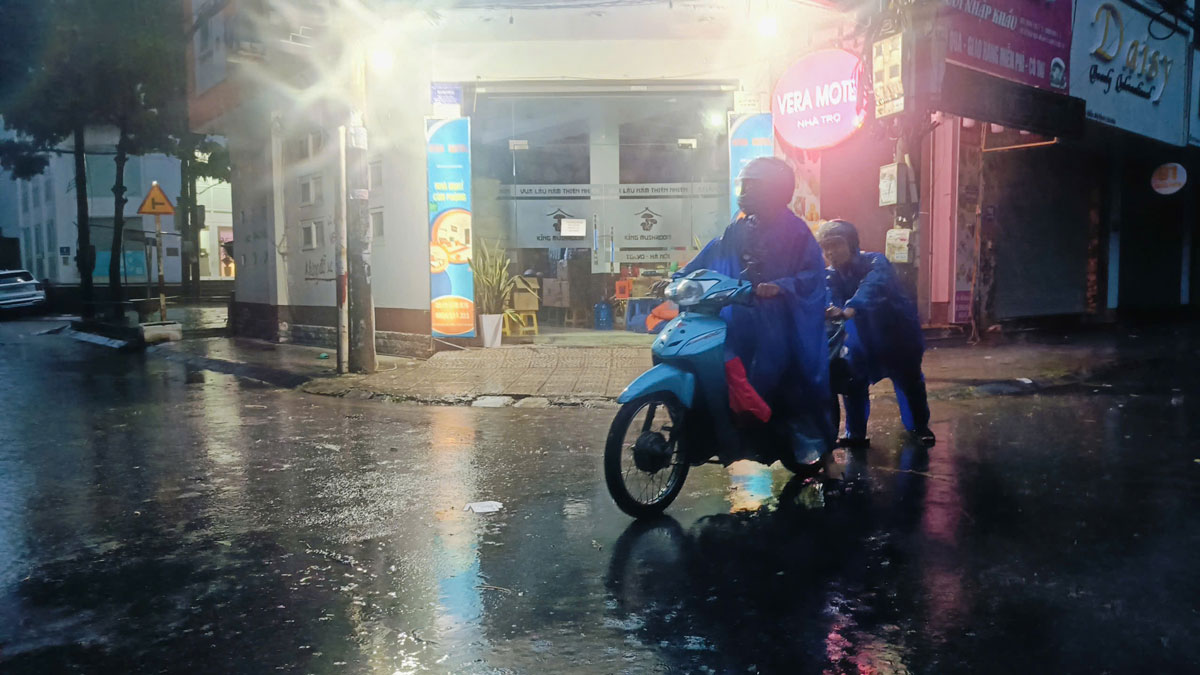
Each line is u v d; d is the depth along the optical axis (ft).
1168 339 46.39
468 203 38.17
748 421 15.53
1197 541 13.61
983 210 44.06
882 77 31.76
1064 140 43.27
